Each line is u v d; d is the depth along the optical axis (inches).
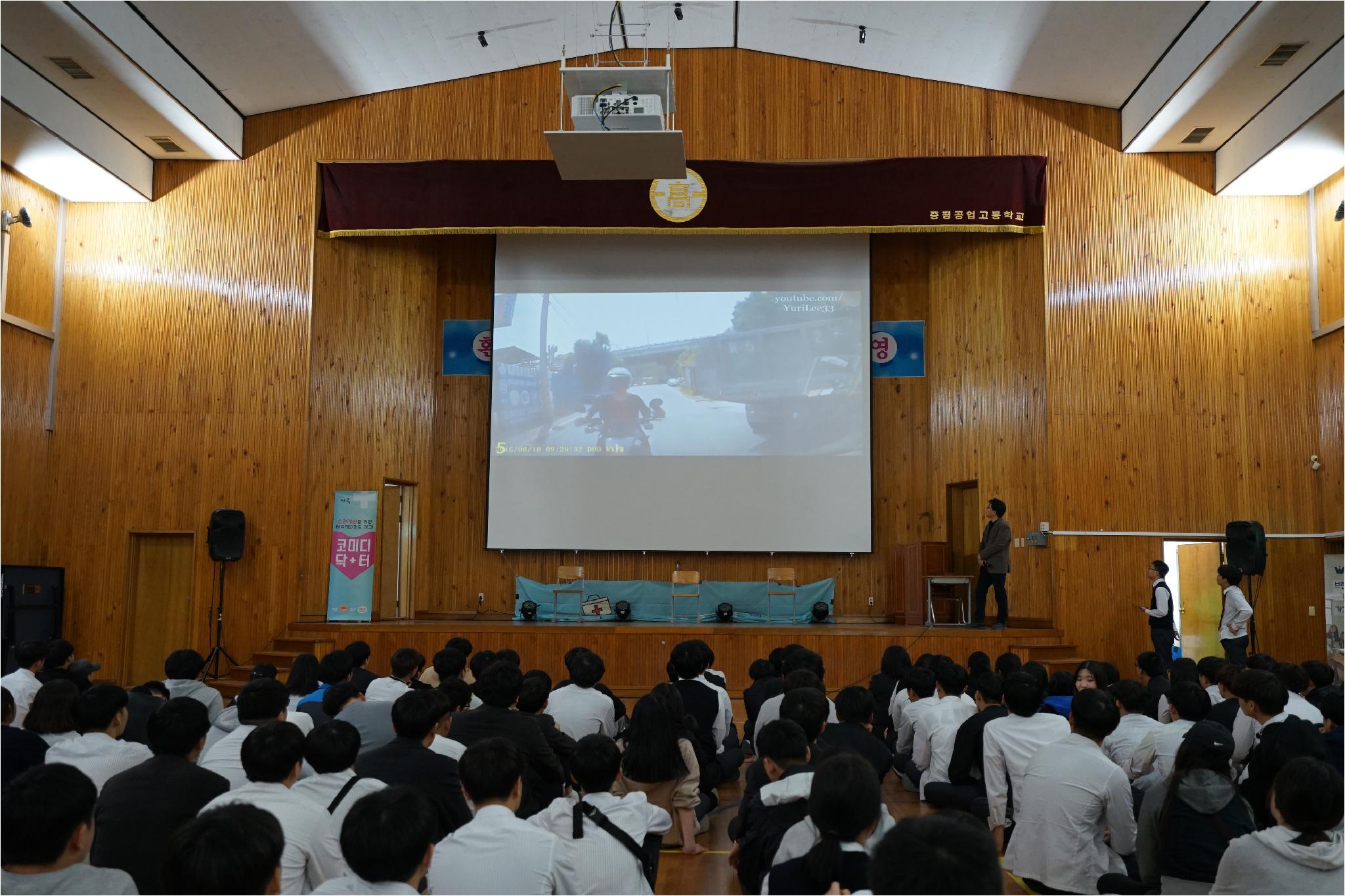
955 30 410.9
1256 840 106.1
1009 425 465.4
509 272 526.9
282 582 443.8
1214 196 448.5
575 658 218.8
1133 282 446.0
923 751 215.0
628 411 517.3
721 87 458.0
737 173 454.3
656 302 522.9
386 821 87.5
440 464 531.2
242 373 457.4
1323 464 428.5
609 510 513.7
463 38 430.0
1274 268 444.8
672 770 186.4
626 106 303.0
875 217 450.0
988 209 446.9
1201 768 135.3
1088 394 441.4
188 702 126.6
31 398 448.8
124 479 456.1
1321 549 425.7
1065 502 437.1
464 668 223.6
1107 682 238.5
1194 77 380.5
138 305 464.4
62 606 449.4
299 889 111.7
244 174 466.3
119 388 461.1
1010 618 460.4
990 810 175.8
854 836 97.3
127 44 372.8
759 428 513.7
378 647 433.1
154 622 454.9
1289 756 129.6
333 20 401.7
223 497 451.5
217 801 115.2
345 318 478.0
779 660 279.6
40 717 163.5
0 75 367.9
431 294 534.9
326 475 462.0
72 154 417.4
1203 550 445.4
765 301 520.1
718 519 510.6
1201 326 443.8
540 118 457.7
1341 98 355.3
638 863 117.9
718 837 211.9
